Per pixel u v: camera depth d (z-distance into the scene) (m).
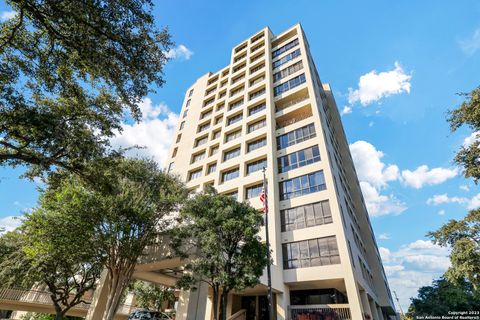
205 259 13.38
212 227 13.96
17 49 9.09
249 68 40.22
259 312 21.50
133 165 17.12
